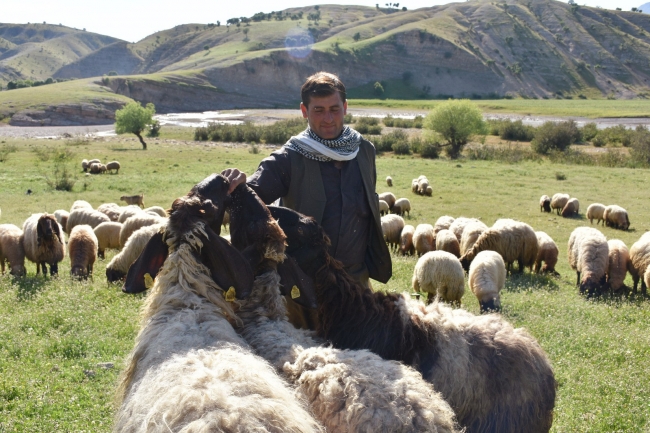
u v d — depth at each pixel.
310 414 2.36
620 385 6.81
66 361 6.90
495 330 3.17
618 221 22.14
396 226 18.53
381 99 147.25
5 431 5.14
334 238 3.68
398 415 2.32
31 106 97.62
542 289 13.08
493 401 2.99
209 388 2.06
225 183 3.15
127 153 49.69
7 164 40.00
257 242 3.09
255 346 2.83
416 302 3.38
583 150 54.66
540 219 23.91
